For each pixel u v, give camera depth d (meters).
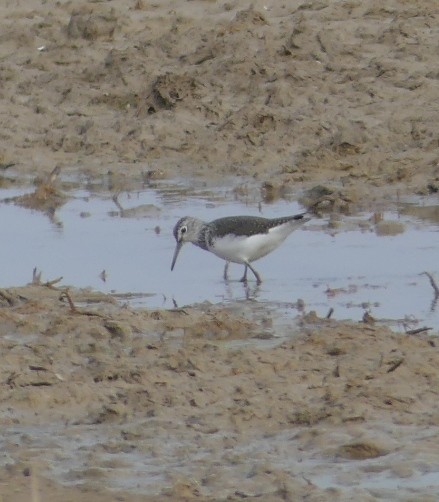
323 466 9.38
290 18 24.81
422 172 18.88
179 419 10.43
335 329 12.31
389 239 16.23
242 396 10.78
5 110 22.95
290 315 13.34
